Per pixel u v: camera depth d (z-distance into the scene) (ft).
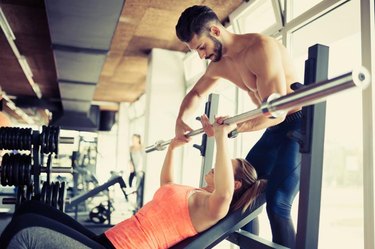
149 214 5.13
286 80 5.32
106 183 17.34
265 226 11.25
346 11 8.79
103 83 28.89
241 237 5.55
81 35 13.12
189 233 5.05
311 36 10.14
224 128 4.75
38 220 4.35
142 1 13.38
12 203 8.57
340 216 17.04
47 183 8.54
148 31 16.62
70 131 22.66
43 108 35.91
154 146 7.55
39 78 27.63
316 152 4.02
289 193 5.22
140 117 34.45
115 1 10.19
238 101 13.82
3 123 14.47
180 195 5.14
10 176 8.13
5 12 14.65
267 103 3.68
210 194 4.98
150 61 19.39
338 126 9.22
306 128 4.06
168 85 19.19
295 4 10.82
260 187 5.38
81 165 22.21
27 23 15.85
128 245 4.97
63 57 15.92
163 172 6.57
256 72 5.18
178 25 5.64
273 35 11.54
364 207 7.16
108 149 40.78
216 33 5.60
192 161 18.52
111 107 40.32
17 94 34.17
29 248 4.09
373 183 7.02
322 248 11.02
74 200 16.90
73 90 24.18
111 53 20.21
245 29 13.89
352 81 2.81
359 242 12.87
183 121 6.73
